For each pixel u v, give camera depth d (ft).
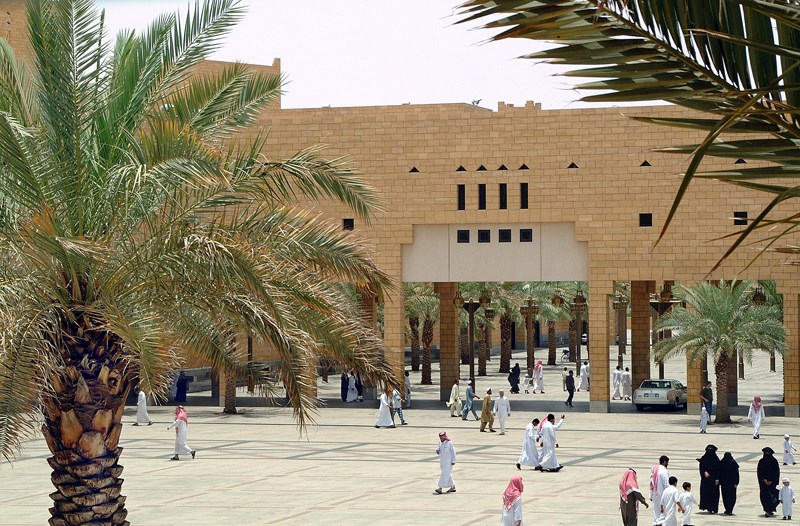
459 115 159.12
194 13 54.80
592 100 12.14
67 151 50.67
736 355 174.40
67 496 52.16
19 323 47.16
